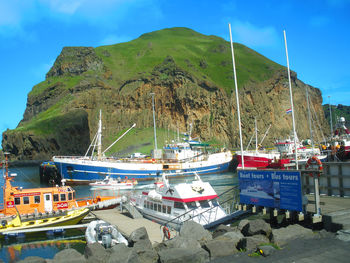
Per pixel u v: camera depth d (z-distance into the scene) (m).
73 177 72.00
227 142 186.00
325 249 12.29
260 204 18.56
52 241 24.58
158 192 27.16
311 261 11.16
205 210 22.80
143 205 29.02
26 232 26.42
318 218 15.48
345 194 20.78
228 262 12.23
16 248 22.92
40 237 25.69
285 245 13.33
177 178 77.44
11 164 147.25
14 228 25.47
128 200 32.16
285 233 14.14
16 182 84.56
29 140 158.88
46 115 186.25
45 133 160.62
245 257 12.57
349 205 17.89
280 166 68.50
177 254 12.92
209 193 23.95
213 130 190.00
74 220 27.88
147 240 16.14
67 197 30.67
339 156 66.81
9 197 28.88
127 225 24.86
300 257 11.66
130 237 19.20
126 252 14.42
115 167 73.44
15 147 162.62
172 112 197.88
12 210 28.72
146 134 184.50
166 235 19.64
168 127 190.75
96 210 34.16
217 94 197.88
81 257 14.95
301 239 13.93
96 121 189.00
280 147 79.38
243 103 199.62
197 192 23.66
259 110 199.88
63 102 194.62
